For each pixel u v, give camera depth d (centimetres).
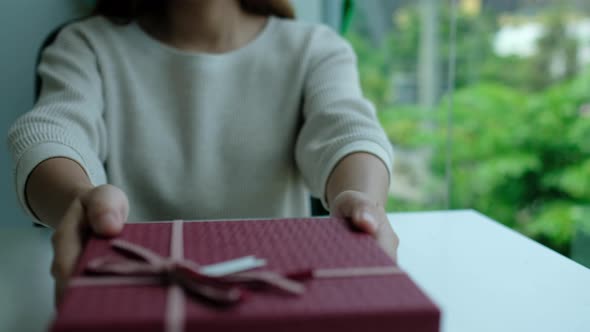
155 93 115
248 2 128
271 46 121
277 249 58
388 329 49
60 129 87
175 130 114
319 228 63
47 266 79
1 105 140
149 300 49
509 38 210
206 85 114
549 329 64
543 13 209
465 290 72
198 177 113
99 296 50
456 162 216
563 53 214
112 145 111
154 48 117
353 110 100
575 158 210
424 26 196
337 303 49
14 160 84
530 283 74
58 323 46
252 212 117
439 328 49
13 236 89
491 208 219
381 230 66
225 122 116
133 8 119
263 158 116
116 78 114
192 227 62
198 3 116
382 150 87
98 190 66
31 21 140
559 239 165
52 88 104
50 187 77
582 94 211
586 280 75
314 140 99
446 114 196
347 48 125
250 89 118
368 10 192
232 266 54
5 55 139
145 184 113
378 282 53
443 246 84
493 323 65
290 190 121
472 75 212
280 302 49
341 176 83
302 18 166
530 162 216
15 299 70
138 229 62
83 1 144
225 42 122
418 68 199
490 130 224
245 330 48
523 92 217
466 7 196
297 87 117
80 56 110
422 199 188
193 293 50
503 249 84
